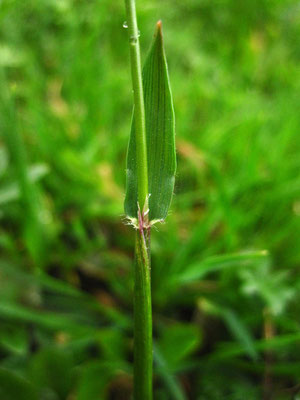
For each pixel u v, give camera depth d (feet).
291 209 0.27
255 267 0.23
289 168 0.29
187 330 0.20
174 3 0.44
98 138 0.31
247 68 0.41
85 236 0.26
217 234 0.27
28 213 0.23
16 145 0.22
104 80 0.36
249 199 0.28
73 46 0.36
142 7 0.38
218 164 0.30
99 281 0.25
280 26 0.45
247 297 0.23
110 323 0.23
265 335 0.22
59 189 0.28
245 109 0.34
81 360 0.21
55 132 0.31
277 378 0.21
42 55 0.38
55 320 0.21
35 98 0.33
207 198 0.28
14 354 0.21
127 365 0.20
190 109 0.34
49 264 0.25
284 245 0.26
